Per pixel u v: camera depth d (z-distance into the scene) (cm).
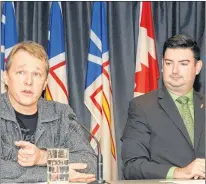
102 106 399
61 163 219
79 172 269
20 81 290
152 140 307
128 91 417
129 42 420
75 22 418
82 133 304
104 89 400
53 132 296
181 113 315
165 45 324
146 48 404
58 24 403
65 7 417
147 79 402
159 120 309
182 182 243
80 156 285
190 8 425
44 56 297
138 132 307
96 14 407
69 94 413
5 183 248
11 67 293
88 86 400
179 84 316
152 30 408
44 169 263
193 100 320
